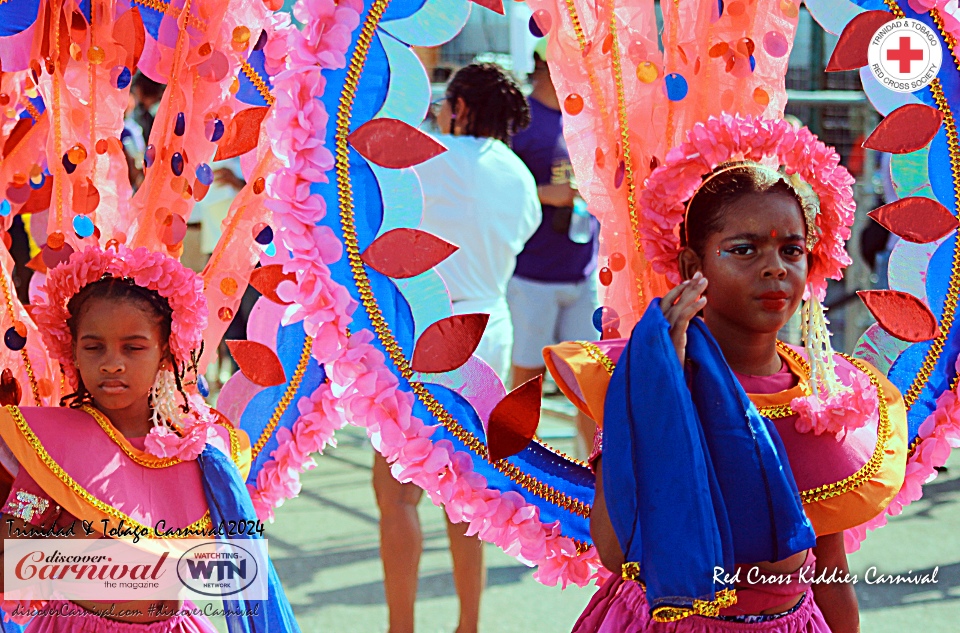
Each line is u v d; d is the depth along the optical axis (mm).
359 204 3842
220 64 4184
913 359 4211
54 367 4258
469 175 5816
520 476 3984
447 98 6090
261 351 4340
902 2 4164
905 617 5781
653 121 4059
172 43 4215
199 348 3959
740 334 3463
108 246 3920
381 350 3871
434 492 3900
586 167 4082
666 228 3586
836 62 4203
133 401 3631
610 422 3131
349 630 5621
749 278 3334
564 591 6270
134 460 3605
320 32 3729
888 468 3580
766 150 3570
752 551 3145
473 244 5848
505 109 6023
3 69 4086
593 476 4008
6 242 4500
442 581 6477
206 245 9828
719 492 3078
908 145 4207
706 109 4090
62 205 4207
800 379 3553
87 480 3482
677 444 3023
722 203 3359
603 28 4051
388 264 3865
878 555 6777
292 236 3719
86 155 4223
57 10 4121
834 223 3580
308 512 7754
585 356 3410
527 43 7695
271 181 3758
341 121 3807
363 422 3838
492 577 6543
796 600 3383
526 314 7633
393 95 3855
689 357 3230
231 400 4387
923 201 4203
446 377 3930
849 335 10516
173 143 4199
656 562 2963
